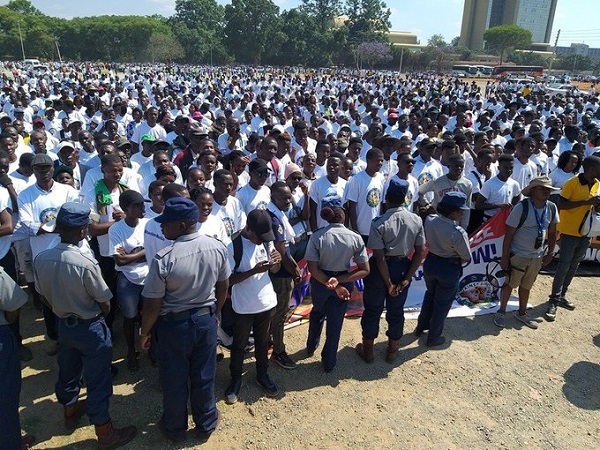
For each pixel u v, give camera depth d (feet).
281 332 15.85
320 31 338.95
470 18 500.74
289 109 47.85
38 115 43.11
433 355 17.08
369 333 16.14
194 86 99.40
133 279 15.06
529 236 18.07
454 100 83.10
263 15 324.80
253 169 17.47
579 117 60.75
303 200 19.83
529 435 13.46
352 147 24.59
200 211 14.32
